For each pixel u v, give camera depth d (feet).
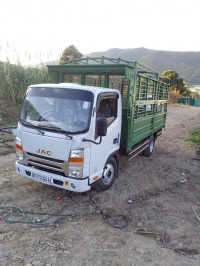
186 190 19.31
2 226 12.82
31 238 12.02
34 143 14.44
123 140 19.17
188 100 137.69
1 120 35.04
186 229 13.83
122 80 18.15
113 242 12.19
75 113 14.05
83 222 13.78
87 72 19.15
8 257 10.64
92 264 10.57
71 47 92.07
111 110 16.47
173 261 11.15
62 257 10.85
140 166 23.95
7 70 39.40
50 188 17.43
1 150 25.00
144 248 11.92
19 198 15.81
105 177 17.19
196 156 29.14
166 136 40.91
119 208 15.60
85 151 13.55
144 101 22.21
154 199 17.33
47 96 15.07
